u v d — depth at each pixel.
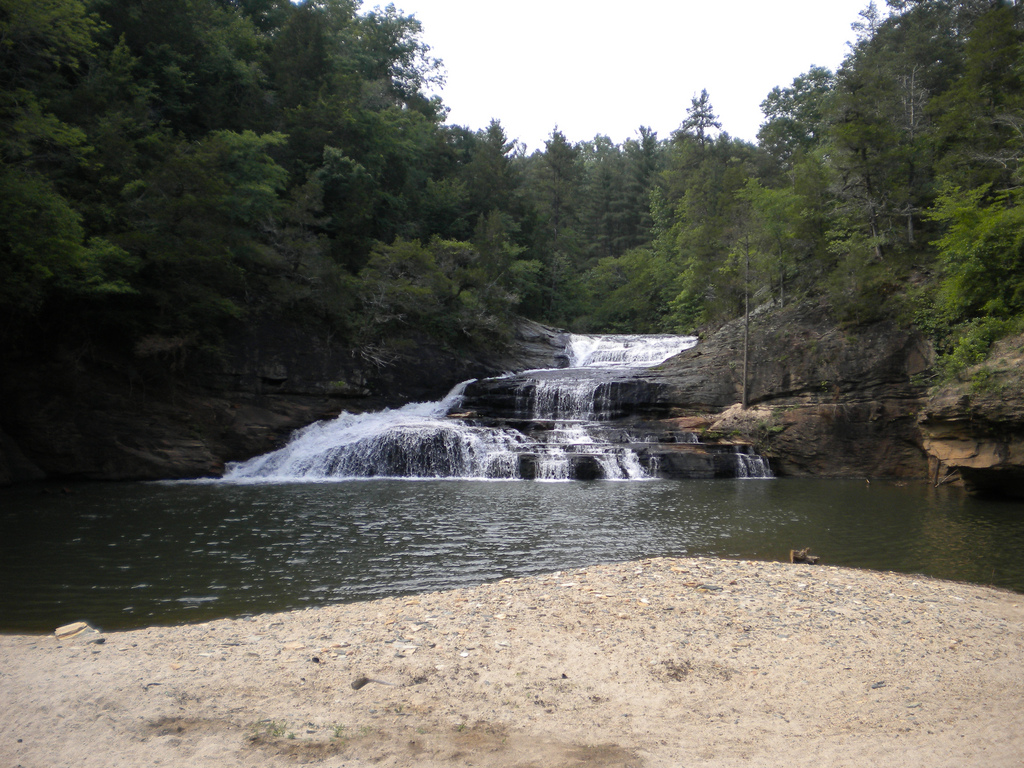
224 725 5.02
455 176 60.56
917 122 41.34
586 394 33.69
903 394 28.34
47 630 8.37
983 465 21.05
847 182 37.69
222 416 27.95
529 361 44.50
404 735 4.90
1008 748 4.79
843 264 32.41
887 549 13.64
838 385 29.88
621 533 15.16
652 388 33.69
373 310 35.97
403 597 9.34
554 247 70.50
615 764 4.52
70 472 23.83
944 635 7.48
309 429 30.47
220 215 28.73
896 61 43.88
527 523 16.36
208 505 18.80
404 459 27.47
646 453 27.53
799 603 8.59
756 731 5.07
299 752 4.62
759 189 43.31
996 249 24.28
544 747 4.76
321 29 50.16
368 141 47.19
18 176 20.92
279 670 6.14
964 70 41.97
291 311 32.59
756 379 32.72
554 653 6.63
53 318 24.44
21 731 4.91
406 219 49.44
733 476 28.06
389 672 6.10
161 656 6.55
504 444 28.08
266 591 10.35
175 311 26.55
